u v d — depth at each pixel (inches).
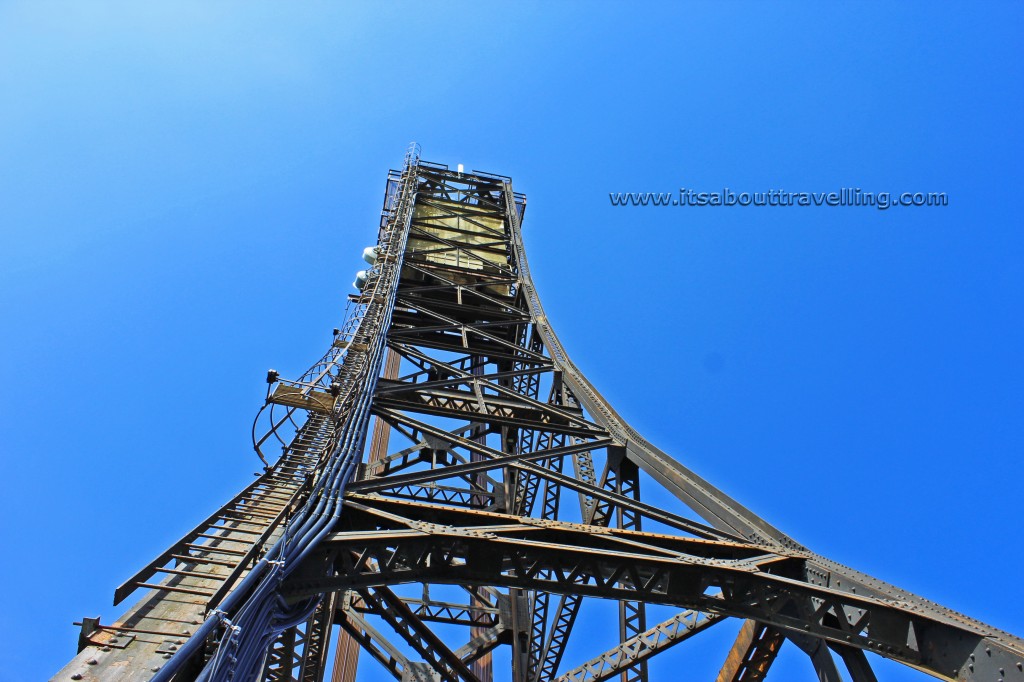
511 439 837.8
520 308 1017.5
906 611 344.8
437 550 380.8
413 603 702.5
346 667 971.9
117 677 218.4
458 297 960.9
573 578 388.5
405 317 930.1
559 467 703.7
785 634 423.2
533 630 679.7
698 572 394.0
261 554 323.3
